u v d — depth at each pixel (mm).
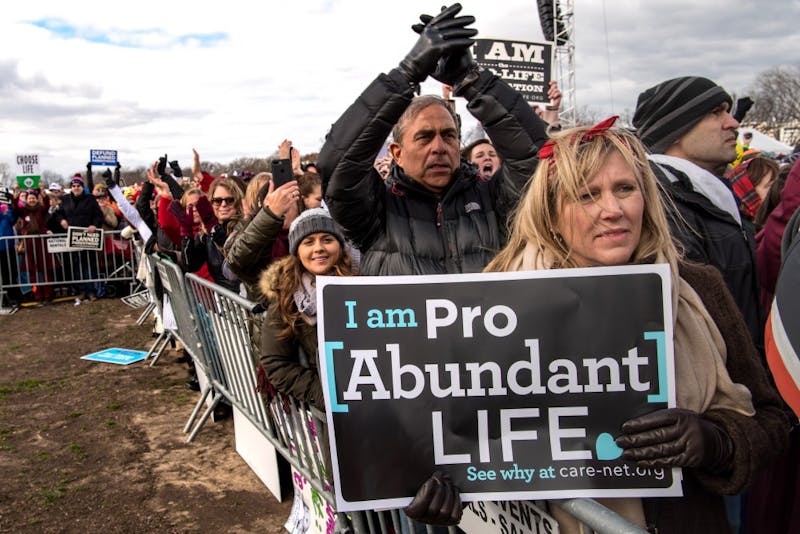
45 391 5680
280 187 3059
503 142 2088
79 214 10156
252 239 3068
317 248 2348
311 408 2354
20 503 3613
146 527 3324
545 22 16000
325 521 2686
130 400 5359
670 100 2426
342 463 1375
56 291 10711
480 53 6688
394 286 1359
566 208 1342
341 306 1371
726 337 1374
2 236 9719
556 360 1315
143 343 7422
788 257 1289
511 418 1331
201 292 4047
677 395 1307
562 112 16406
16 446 4445
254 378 3264
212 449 4305
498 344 1332
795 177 2215
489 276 1335
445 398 1350
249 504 3543
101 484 3834
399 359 1360
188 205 4672
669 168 2246
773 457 1288
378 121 1970
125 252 10469
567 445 1309
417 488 1355
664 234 1367
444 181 2150
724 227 2158
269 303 2715
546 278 1320
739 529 1779
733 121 2402
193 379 5590
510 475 1323
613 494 1287
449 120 2139
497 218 2193
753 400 1363
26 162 15250
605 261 1319
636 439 1218
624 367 1299
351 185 2035
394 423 1361
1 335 7957
